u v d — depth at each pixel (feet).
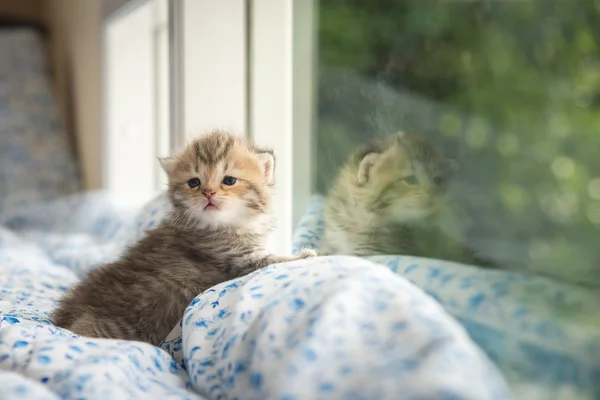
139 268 1.24
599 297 0.80
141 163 2.63
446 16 1.05
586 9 0.82
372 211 1.20
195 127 1.78
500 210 0.92
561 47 0.85
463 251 0.99
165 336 1.19
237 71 1.77
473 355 0.76
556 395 0.79
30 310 1.27
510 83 0.92
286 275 0.97
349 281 0.88
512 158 0.91
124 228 2.14
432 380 0.72
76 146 3.43
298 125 1.56
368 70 1.28
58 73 3.74
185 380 0.96
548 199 0.85
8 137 3.28
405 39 1.16
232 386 0.87
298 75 1.57
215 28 1.77
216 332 0.95
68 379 0.84
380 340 0.80
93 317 1.16
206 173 1.25
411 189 1.10
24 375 0.87
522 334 0.83
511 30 0.92
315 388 0.78
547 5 0.86
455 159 1.01
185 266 1.22
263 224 1.28
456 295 0.91
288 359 0.81
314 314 0.84
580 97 0.82
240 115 1.78
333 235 1.30
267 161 1.30
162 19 2.41
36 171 3.24
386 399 0.74
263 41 1.70
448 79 1.04
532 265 0.87
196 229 1.25
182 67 1.78
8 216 2.79
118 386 0.84
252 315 0.92
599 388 0.77
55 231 2.57
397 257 1.08
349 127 1.35
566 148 0.84
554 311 0.82
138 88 2.61
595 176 0.81
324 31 1.45
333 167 1.38
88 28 3.01
